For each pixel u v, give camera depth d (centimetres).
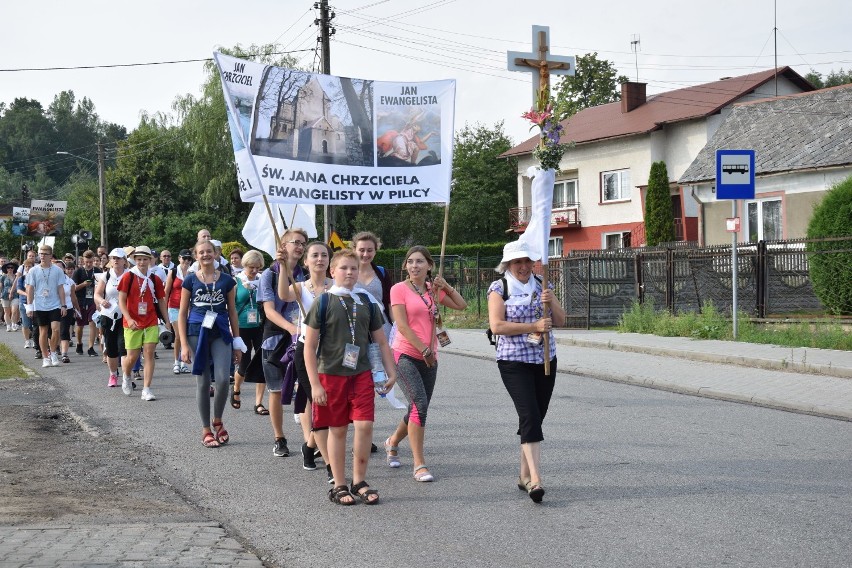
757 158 2966
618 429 919
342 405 650
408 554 527
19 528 553
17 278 1920
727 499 643
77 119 14175
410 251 724
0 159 13275
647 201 3916
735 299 1694
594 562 507
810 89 4469
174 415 1041
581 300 2234
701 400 1112
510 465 766
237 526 591
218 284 870
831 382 1205
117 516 602
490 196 6347
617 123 4603
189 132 5028
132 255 1328
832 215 1875
